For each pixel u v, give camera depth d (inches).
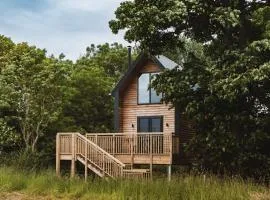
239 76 799.7
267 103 888.9
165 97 959.0
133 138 1131.3
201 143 930.1
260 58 832.9
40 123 1323.8
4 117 1309.1
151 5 900.6
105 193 697.0
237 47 924.6
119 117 1364.4
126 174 1007.6
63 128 1465.3
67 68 1457.9
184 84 914.7
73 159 1096.8
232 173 877.8
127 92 1375.5
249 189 634.8
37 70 1333.7
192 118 929.5
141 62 1342.3
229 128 884.0
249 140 863.1
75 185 745.0
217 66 880.9
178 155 1135.0
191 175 768.3
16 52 1441.9
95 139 1168.8
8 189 764.0
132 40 932.0
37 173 888.9
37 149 1365.7
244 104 893.8
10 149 1331.2
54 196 714.8
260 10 887.7
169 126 1293.1
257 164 875.4
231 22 852.6
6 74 1315.2
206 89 903.7
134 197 645.3
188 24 930.7
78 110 1659.7
